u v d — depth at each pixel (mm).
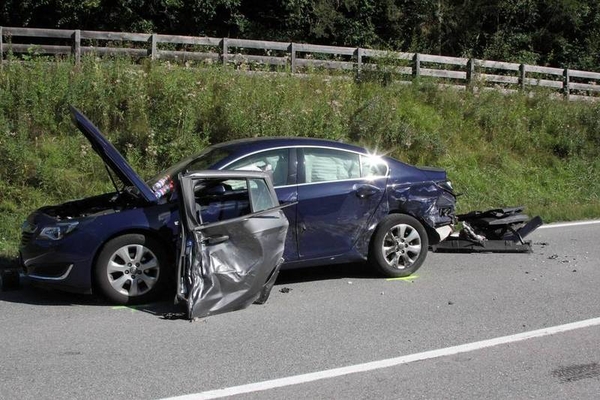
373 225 8016
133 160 12227
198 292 6504
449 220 8555
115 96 13578
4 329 6254
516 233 9828
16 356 5551
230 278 6613
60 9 21750
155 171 12117
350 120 15266
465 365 5469
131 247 7023
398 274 8211
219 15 25031
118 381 5043
